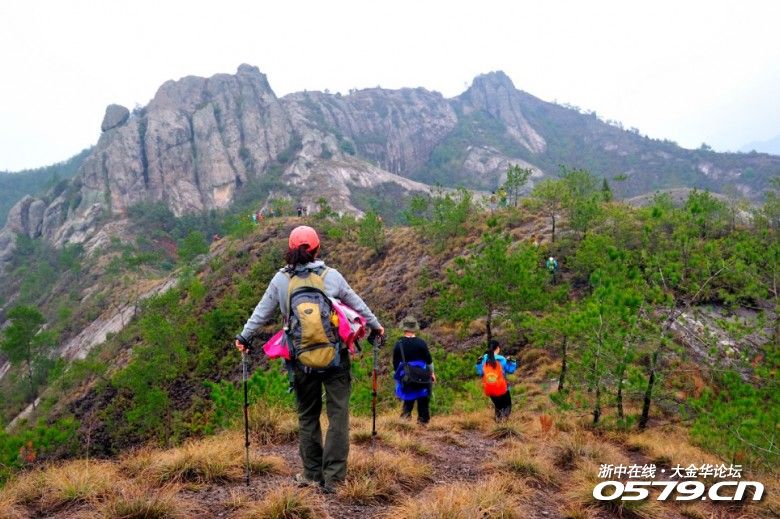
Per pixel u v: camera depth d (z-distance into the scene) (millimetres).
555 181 28750
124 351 54250
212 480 4246
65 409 45250
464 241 35062
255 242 58969
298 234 3846
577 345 10664
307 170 199625
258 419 6367
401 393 7836
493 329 20219
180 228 162375
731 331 8820
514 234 31250
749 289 9070
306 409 4031
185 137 198000
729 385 7875
